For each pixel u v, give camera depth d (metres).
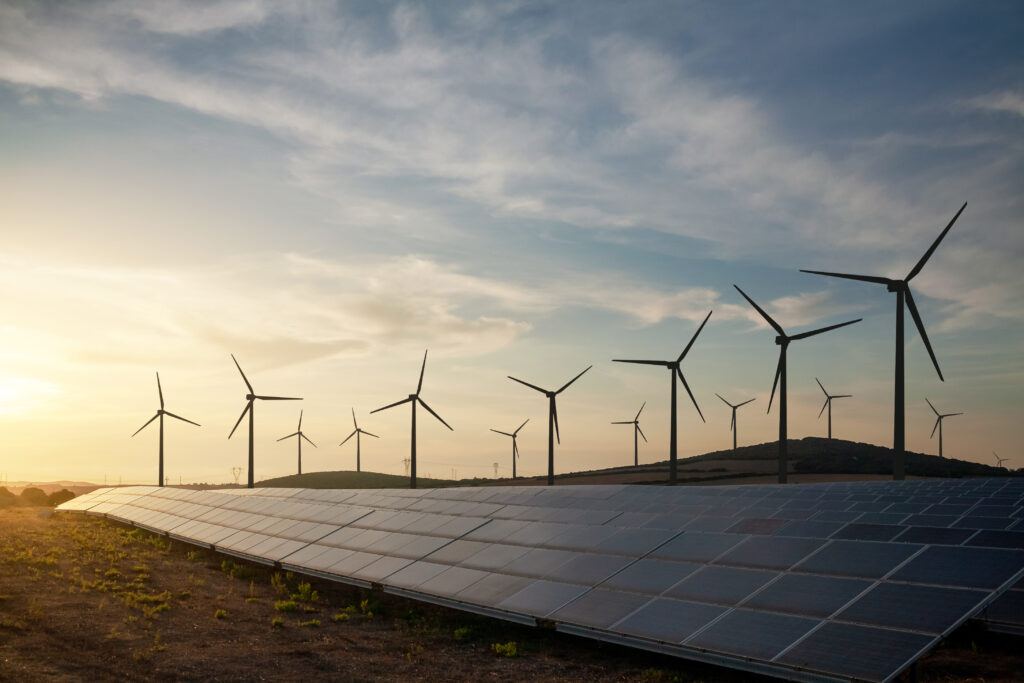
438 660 20.41
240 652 21.38
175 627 24.69
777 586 17.77
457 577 25.27
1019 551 15.91
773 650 14.95
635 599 19.44
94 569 36.81
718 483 109.75
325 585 33.78
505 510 33.84
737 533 22.88
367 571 28.67
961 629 22.36
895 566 17.02
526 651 21.28
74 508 77.75
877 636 14.22
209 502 58.19
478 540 29.34
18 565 35.81
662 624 17.58
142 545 49.00
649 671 18.33
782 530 22.59
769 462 144.00
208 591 32.41
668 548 22.75
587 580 21.78
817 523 22.75
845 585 16.80
